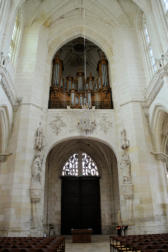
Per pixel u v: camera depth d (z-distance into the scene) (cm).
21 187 1484
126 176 1589
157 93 1560
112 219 2270
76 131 1847
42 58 2022
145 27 1983
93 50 2953
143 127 1694
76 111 1928
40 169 1602
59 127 1861
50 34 2216
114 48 2159
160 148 1691
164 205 1495
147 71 1866
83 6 2153
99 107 2042
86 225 2266
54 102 2038
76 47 2922
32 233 1434
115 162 2400
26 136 1628
